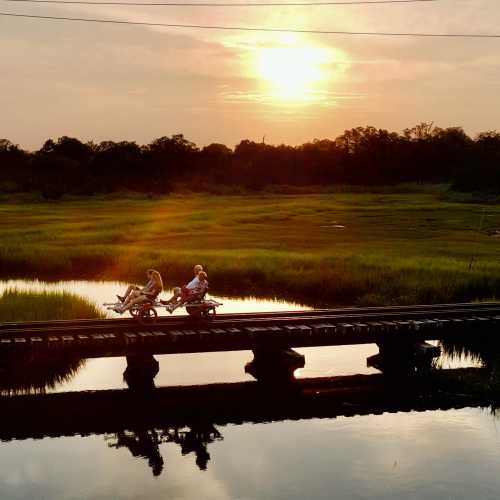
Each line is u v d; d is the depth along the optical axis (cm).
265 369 2436
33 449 1762
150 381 2352
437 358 2617
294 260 4591
